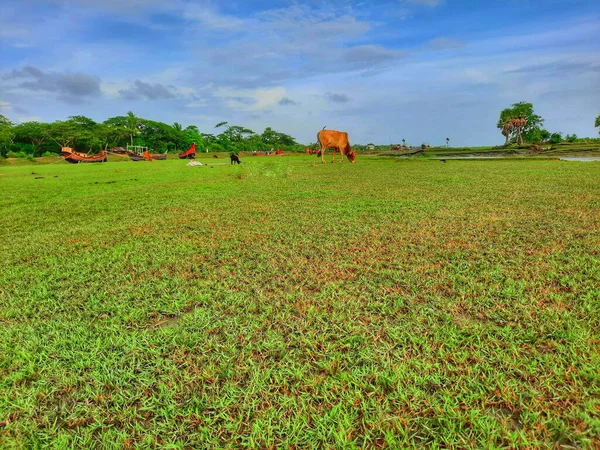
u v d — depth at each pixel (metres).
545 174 7.64
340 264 2.31
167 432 1.02
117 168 17.30
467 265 2.19
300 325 1.55
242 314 1.68
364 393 1.13
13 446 0.98
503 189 5.39
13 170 18.41
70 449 0.97
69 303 1.88
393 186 6.30
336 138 14.90
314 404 1.10
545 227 3.02
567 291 1.76
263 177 9.00
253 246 2.82
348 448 0.92
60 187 7.98
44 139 45.84
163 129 56.50
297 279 2.09
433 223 3.34
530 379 1.14
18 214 4.62
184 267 2.38
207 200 5.38
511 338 1.37
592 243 2.52
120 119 55.34
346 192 5.70
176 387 1.19
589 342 1.31
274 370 1.26
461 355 1.28
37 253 2.82
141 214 4.40
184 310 1.76
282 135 81.62
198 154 48.44
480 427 0.97
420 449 0.92
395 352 1.32
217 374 1.25
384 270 2.15
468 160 17.62
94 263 2.53
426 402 1.07
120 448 0.97
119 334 1.55
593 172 7.88
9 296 1.98
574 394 1.07
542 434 0.94
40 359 1.38
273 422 1.03
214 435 1.00
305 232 3.20
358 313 1.64
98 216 4.36
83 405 1.14
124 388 1.21
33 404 1.14
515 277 1.97
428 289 1.86
